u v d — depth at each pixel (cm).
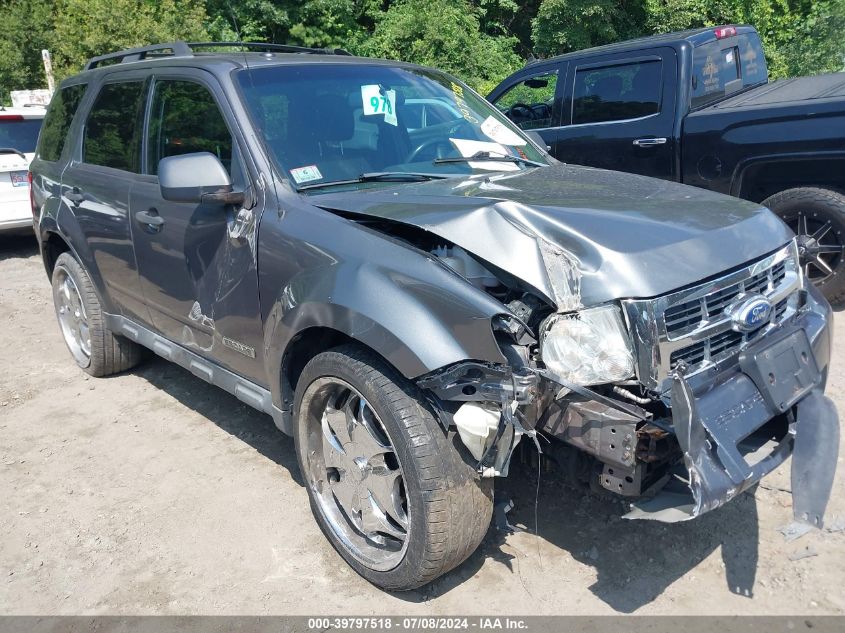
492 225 255
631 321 234
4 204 886
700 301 248
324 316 269
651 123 623
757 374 256
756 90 648
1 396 485
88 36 1409
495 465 244
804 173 558
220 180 310
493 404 239
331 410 293
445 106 397
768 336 272
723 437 240
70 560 312
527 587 282
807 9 1748
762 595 272
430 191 301
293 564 304
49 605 286
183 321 378
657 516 232
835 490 330
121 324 461
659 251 245
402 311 248
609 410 233
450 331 241
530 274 245
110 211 418
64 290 518
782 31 1747
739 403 250
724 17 1734
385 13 1691
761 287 272
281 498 351
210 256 340
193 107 362
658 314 236
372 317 252
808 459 260
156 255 381
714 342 254
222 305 337
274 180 316
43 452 407
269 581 294
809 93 570
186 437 418
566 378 239
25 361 550
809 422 267
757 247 271
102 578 300
